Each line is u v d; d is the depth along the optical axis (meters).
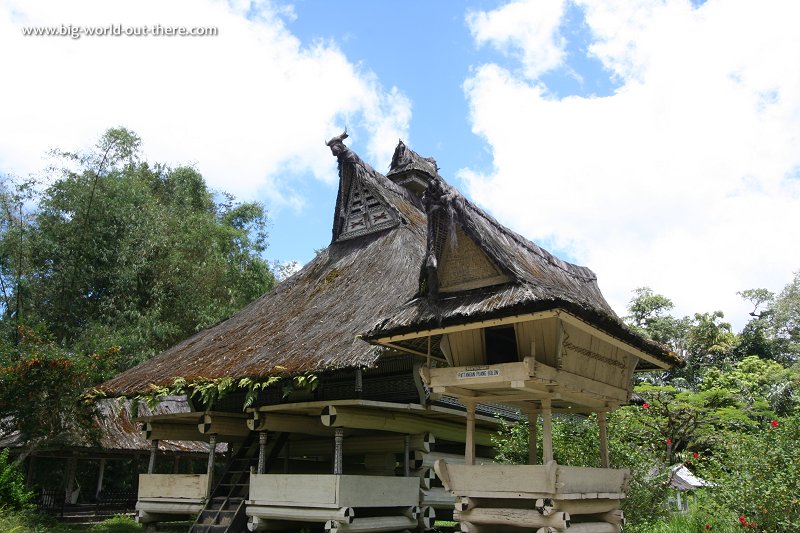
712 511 10.04
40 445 16.30
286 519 10.78
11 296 21.61
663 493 11.25
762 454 9.73
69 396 15.64
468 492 7.62
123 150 22.58
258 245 33.94
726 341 33.34
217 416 12.78
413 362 11.26
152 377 13.63
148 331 22.03
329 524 9.99
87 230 21.59
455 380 7.58
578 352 7.91
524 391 7.96
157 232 24.41
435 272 8.01
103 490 21.11
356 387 10.80
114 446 17.55
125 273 22.16
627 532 9.84
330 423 10.53
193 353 14.48
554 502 7.06
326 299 13.98
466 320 7.38
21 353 15.75
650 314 36.50
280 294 16.22
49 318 21.16
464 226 7.86
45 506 16.78
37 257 21.09
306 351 11.08
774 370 26.94
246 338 13.85
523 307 6.99
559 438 11.37
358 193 16.80
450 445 14.51
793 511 9.05
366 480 10.60
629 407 13.36
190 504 12.53
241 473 12.27
